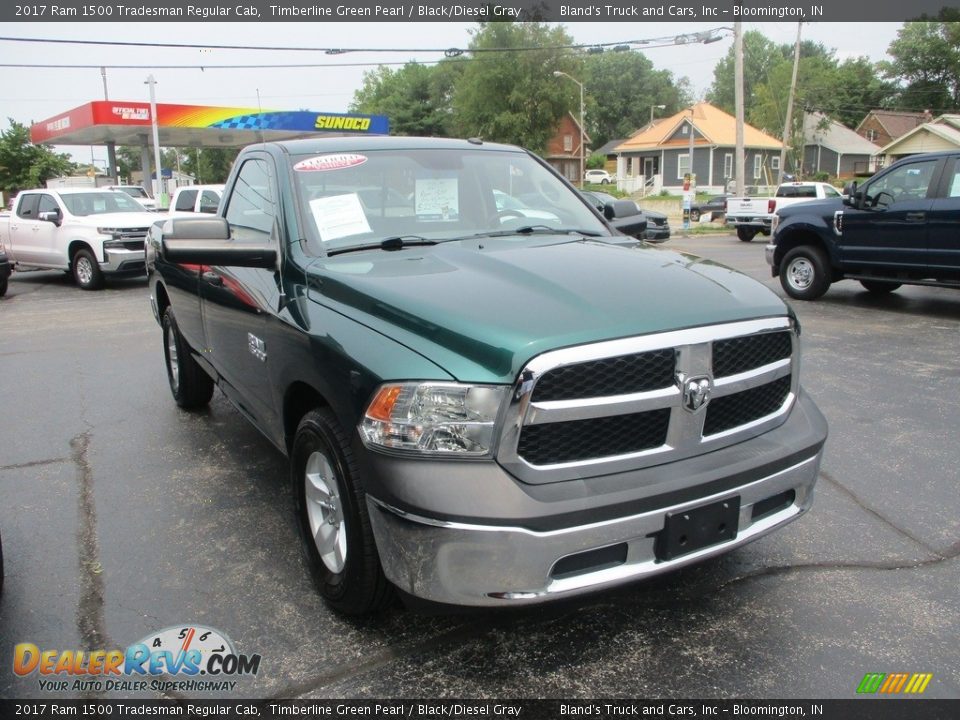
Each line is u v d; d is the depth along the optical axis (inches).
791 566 135.1
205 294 178.9
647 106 3705.7
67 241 549.3
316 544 121.5
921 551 140.3
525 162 174.2
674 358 99.7
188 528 151.0
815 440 115.1
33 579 132.1
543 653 111.5
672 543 99.6
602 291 106.4
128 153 3454.7
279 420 137.6
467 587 93.7
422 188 152.2
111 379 270.2
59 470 182.1
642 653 111.3
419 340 100.6
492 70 1980.8
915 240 372.2
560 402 93.1
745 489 105.0
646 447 100.2
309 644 113.5
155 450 195.3
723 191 2004.2
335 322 112.8
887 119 2564.0
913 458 185.9
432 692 103.2
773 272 447.2
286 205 140.5
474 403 93.0
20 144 1770.4
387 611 118.5
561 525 92.6
